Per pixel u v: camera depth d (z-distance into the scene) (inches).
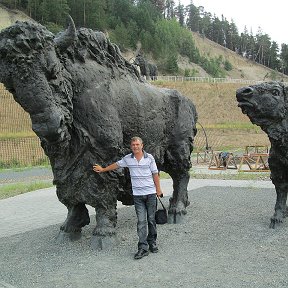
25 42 176.9
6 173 823.7
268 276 179.0
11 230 295.1
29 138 1079.6
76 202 227.1
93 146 213.5
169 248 222.4
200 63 4128.9
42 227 293.0
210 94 1814.7
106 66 232.7
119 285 173.5
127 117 232.8
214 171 705.6
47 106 183.8
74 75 210.5
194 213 310.2
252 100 245.3
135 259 204.1
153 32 3814.0
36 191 526.6
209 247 222.8
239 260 200.7
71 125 209.9
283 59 5644.7
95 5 3307.1
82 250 221.6
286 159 254.1
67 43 199.9
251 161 770.2
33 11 3115.2
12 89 188.2
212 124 1606.8
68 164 219.1
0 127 1112.8
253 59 5585.6
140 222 211.8
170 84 1796.3
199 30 5930.1
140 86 252.1
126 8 3809.1
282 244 224.8
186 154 287.1
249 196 393.4
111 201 225.1
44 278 185.0
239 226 266.4
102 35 235.8
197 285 170.6
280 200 265.0
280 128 249.4
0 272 195.3
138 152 214.4
